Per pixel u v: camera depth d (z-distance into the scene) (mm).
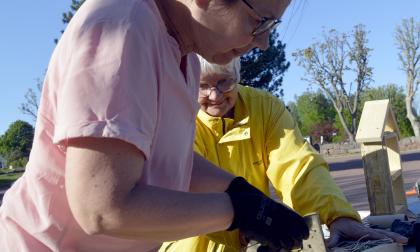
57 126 1172
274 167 2393
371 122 2748
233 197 1320
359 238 2105
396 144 3041
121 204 1142
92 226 1161
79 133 1123
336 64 48375
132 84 1197
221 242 2281
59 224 1279
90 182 1132
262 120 2461
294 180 2320
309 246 1677
